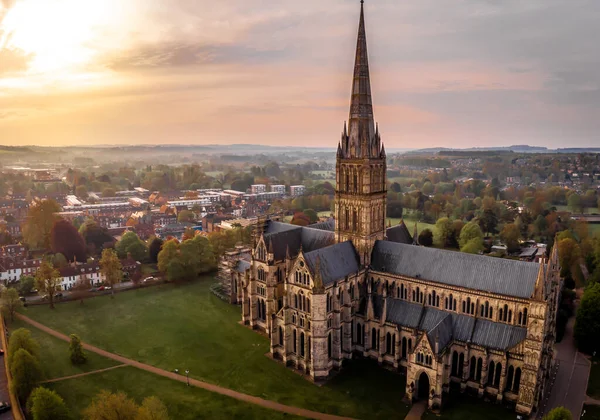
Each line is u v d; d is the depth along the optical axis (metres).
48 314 139.12
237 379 101.12
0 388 98.31
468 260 100.50
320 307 98.19
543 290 82.31
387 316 106.00
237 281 147.00
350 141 113.06
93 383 99.75
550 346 94.62
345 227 118.31
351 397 93.31
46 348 116.12
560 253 161.25
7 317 134.00
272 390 96.56
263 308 125.81
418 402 91.06
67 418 83.62
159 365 107.62
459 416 85.94
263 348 115.94
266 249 122.19
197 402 92.12
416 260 107.81
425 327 99.56
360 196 112.62
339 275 106.25
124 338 122.06
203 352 113.94
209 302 148.75
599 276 149.75
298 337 104.25
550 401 90.38
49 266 145.12
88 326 130.12
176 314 138.62
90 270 172.38
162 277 171.12
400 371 103.19
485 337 92.12
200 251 175.88
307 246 130.38
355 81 110.81
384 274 110.31
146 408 73.62
